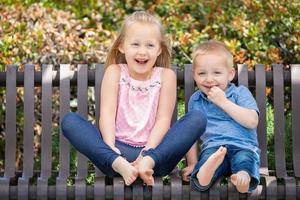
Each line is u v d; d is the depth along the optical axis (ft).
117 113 12.54
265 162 12.67
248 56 17.70
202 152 12.21
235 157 11.82
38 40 16.65
